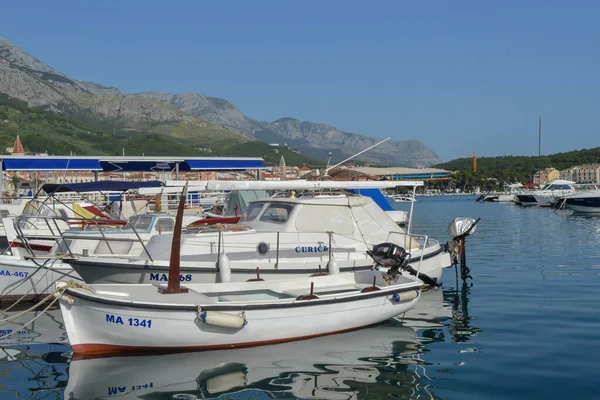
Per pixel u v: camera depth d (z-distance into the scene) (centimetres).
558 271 1903
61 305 973
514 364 945
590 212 5359
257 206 1523
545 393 814
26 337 1149
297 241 1395
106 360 979
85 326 974
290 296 1185
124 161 3231
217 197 3538
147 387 856
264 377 899
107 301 956
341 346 1066
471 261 2205
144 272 1252
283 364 962
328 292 1209
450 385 857
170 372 920
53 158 3027
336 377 899
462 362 965
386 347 1060
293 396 823
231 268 1286
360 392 838
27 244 1439
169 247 1326
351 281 1315
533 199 7512
